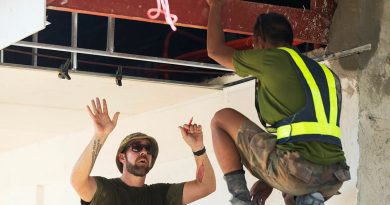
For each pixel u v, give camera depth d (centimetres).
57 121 919
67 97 809
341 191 663
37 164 1058
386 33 673
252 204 523
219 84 792
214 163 799
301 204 509
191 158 827
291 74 511
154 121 878
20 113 876
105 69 913
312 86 510
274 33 535
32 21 539
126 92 795
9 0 558
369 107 662
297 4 770
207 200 805
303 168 496
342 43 676
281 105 509
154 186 615
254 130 527
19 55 861
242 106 769
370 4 676
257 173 526
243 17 618
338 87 529
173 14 598
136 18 591
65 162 996
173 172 851
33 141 1043
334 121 513
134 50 912
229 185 530
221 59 542
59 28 930
